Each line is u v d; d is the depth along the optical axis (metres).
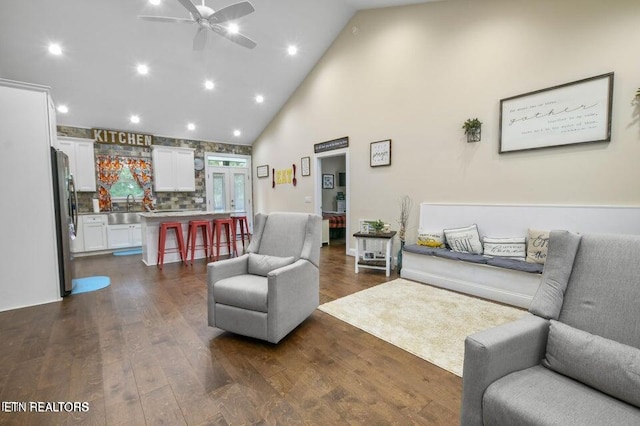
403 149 4.35
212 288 2.40
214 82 5.51
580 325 1.30
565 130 2.95
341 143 5.29
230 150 7.82
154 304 3.10
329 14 4.69
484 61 3.50
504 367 1.19
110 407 1.61
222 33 3.30
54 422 1.50
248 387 1.77
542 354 1.33
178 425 1.48
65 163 3.42
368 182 4.87
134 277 4.07
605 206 2.75
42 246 3.15
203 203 7.50
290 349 2.19
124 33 4.13
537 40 3.10
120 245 5.98
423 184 4.15
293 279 2.33
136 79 4.99
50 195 3.19
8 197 2.98
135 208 6.54
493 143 3.46
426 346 2.21
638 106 2.58
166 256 4.93
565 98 2.94
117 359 2.07
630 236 1.31
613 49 2.68
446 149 3.88
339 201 8.08
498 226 3.42
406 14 4.20
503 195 3.42
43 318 2.76
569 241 1.45
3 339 2.37
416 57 4.12
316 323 2.62
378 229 4.25
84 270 4.45
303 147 6.21
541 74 3.09
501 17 3.34
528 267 2.84
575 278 1.39
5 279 2.98
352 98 5.04
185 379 1.85
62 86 4.72
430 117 4.02
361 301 3.09
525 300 2.88
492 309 2.86
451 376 1.87
